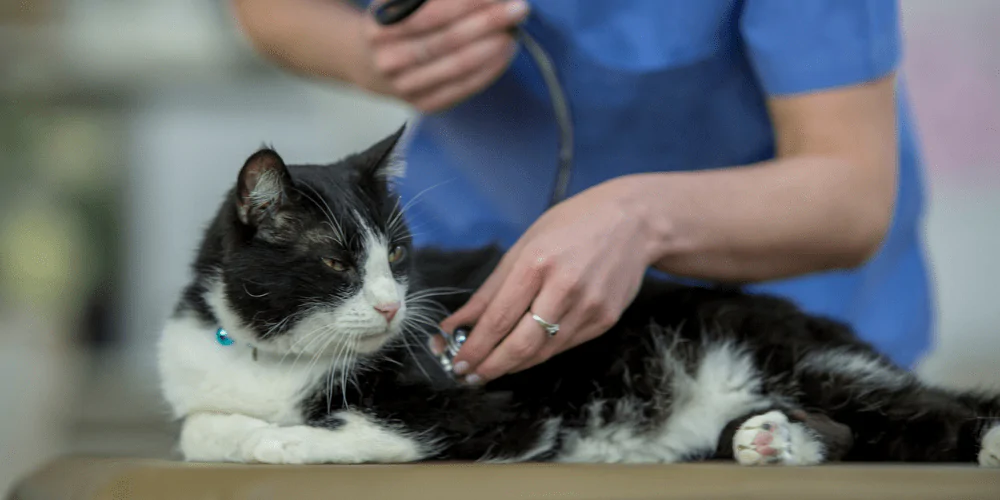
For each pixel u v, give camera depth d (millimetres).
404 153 2301
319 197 1796
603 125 2195
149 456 1771
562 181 2096
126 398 4336
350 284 1788
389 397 1759
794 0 1884
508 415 1819
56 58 4703
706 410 2029
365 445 1658
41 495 1311
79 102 4949
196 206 5066
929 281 2525
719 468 1329
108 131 5020
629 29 2072
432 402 1758
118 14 4648
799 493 1141
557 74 2148
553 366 1950
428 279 2029
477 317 1654
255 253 1766
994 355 4578
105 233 5047
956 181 4559
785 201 1771
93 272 5031
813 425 1789
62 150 4984
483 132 2305
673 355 2037
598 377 1985
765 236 1764
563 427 1934
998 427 1756
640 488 1170
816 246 1814
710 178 1781
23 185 4973
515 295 1568
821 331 2094
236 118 5027
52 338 4758
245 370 1766
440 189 2379
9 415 4242
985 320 4652
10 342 4559
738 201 1752
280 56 2287
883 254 2398
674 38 2061
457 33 1846
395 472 1263
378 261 1815
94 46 4680
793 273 1872
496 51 1892
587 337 1656
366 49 2059
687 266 1771
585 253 1573
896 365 2061
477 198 2371
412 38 1872
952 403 1867
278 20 2240
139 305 5066
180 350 1784
